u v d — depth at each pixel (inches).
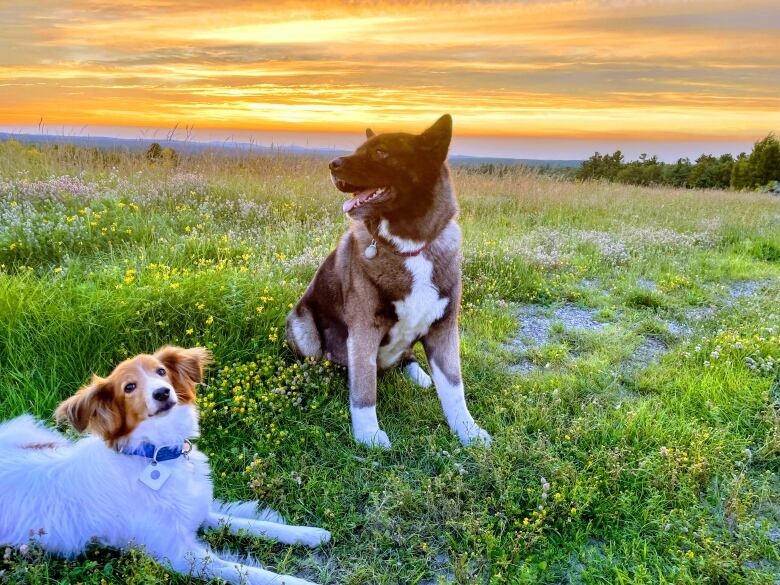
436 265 56.0
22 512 40.9
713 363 70.4
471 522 44.7
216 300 70.3
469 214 153.9
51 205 109.9
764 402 61.8
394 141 53.5
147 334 65.2
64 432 54.4
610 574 42.5
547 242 126.3
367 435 56.6
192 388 45.1
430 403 63.1
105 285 74.1
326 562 43.8
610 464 50.6
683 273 111.9
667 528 44.6
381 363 64.0
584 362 72.7
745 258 129.9
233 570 41.0
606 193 207.8
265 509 47.7
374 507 48.5
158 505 41.7
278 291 76.6
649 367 71.6
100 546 41.5
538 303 96.1
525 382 66.9
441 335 58.9
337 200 140.8
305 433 56.8
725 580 41.1
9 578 38.5
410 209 54.3
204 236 99.3
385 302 56.7
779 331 78.9
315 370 65.4
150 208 118.3
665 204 195.0
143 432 41.5
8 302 64.2
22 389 57.0
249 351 66.9
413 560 43.3
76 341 61.3
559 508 46.8
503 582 41.4
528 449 53.2
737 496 46.7
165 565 40.8
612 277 108.7
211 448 54.2
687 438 55.3
